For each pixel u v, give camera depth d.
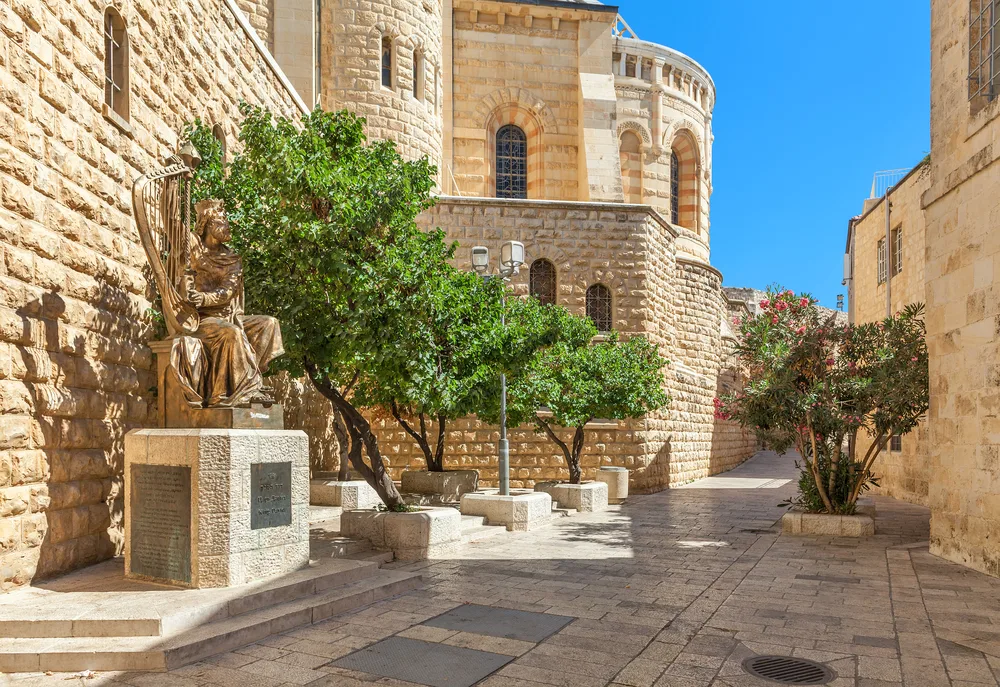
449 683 5.55
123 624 6.00
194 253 7.84
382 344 9.51
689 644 6.61
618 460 21.69
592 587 8.89
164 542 7.24
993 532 9.62
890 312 20.69
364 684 5.50
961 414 10.46
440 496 16.56
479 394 11.41
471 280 11.52
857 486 13.94
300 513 8.09
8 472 6.72
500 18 27.12
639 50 29.78
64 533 7.61
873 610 7.84
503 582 9.12
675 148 31.86
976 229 10.05
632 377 17.36
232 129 13.23
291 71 20.02
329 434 19.20
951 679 5.77
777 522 15.37
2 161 6.72
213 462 7.09
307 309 9.69
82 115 8.11
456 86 26.88
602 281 22.19
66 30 7.83
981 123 9.83
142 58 9.65
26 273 7.05
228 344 7.52
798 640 6.75
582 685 5.57
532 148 27.77
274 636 6.60
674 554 11.30
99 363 8.34
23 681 5.45
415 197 10.23
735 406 14.55
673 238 25.28
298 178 8.98
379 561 10.11
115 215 8.82
